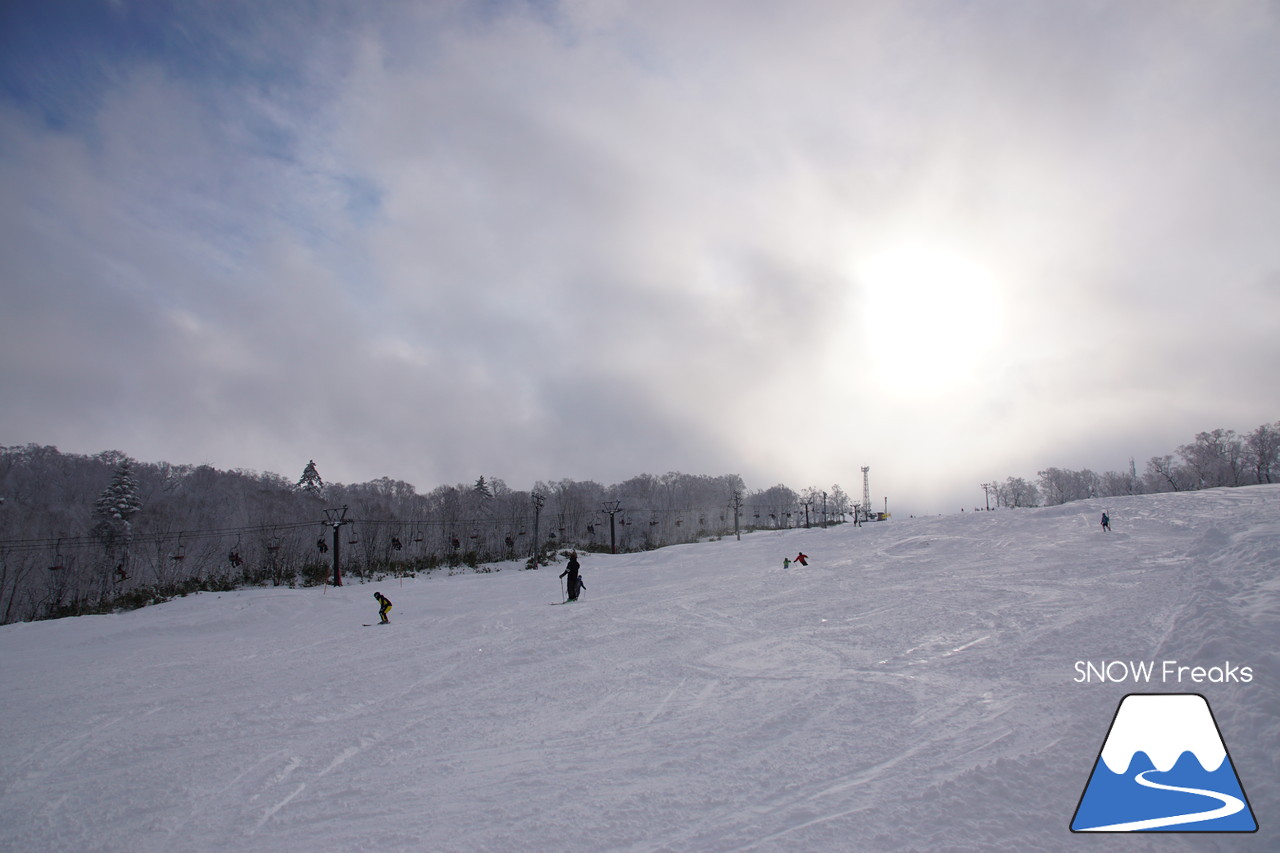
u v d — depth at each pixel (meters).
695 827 6.02
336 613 30.59
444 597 34.59
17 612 53.94
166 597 44.53
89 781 8.55
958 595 19.14
